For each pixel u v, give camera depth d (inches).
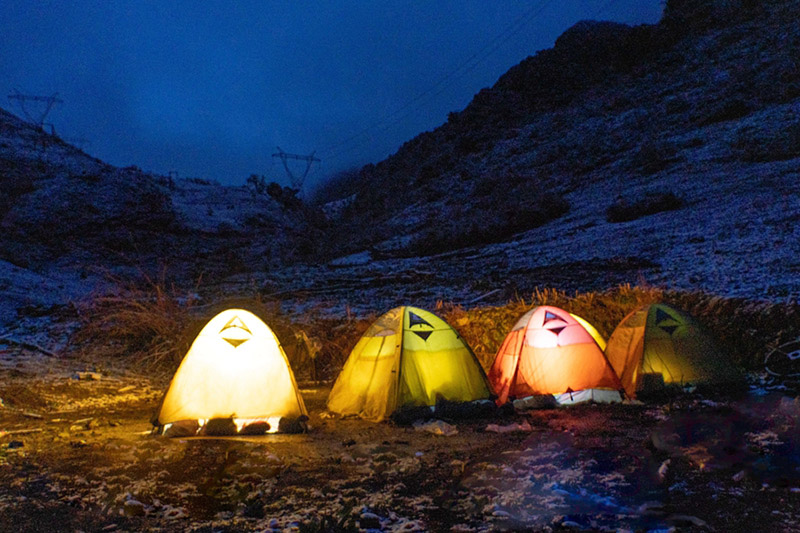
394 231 1288.1
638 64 1876.2
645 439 209.6
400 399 266.5
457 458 199.0
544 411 273.1
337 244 1424.7
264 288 801.6
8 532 137.9
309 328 501.4
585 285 541.3
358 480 176.9
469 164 1712.6
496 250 830.5
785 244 519.8
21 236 1212.5
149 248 1355.8
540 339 295.7
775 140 887.7
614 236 728.3
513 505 151.5
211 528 140.5
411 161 2288.4
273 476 181.9
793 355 310.5
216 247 1472.7
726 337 342.3
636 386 289.9
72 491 168.9
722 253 540.4
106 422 265.4
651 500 151.2
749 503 147.4
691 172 916.6
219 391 247.4
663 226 709.3
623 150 1222.3
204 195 2055.9
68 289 854.5
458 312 490.9
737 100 1133.7
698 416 234.7
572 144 1401.3
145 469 190.4
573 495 156.2
